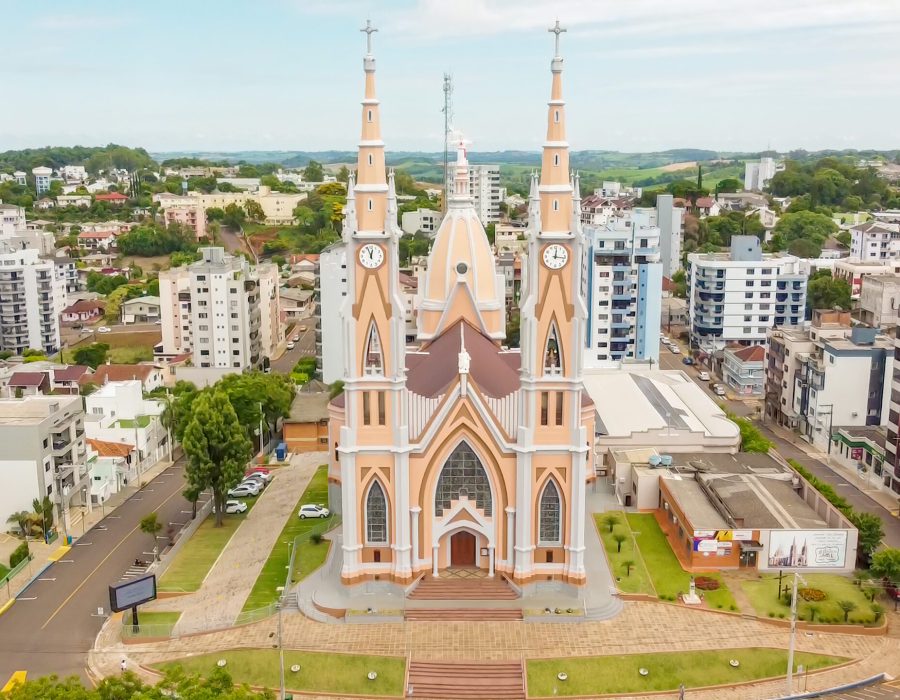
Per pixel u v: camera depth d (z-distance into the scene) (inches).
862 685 2915.8
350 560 3351.4
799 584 3442.4
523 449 3260.3
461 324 3983.8
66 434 4517.7
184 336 7770.7
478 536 3457.2
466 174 4247.0
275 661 3019.2
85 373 6599.4
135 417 5516.7
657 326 7135.8
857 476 5059.1
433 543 3405.5
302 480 4891.7
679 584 3513.8
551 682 2920.8
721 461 4505.4
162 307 7741.1
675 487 4106.8
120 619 3417.8
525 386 3248.0
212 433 4116.6
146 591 3272.6
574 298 3196.4
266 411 5452.8
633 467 4355.3
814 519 3752.5
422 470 3314.5
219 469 4158.5
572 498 3309.5
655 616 3280.0
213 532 4190.5
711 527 3641.7
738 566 3636.8
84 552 4074.8
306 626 3233.3
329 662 3009.4
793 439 5841.5
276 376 6077.8
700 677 2947.8
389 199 3164.4
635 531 4035.4
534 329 3203.7
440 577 3447.3
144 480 5083.7
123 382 5797.2
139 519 4478.3
